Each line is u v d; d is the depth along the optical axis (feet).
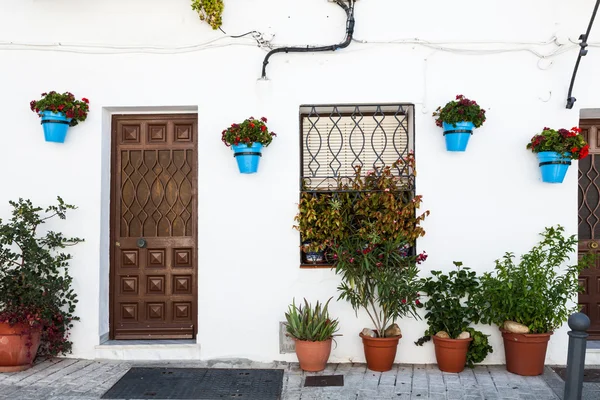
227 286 17.26
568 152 16.10
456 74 17.29
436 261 17.11
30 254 16.25
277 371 16.43
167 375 16.01
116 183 18.29
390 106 17.74
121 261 18.28
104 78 17.53
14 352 15.79
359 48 17.35
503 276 15.80
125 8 17.54
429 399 14.21
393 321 16.67
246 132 16.21
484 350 16.44
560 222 17.06
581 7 17.10
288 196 17.29
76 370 16.24
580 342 12.21
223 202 17.33
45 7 17.56
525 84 17.21
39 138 17.53
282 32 17.43
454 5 17.29
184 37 17.48
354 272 16.49
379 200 16.97
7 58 17.53
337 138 18.06
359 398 14.32
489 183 17.16
